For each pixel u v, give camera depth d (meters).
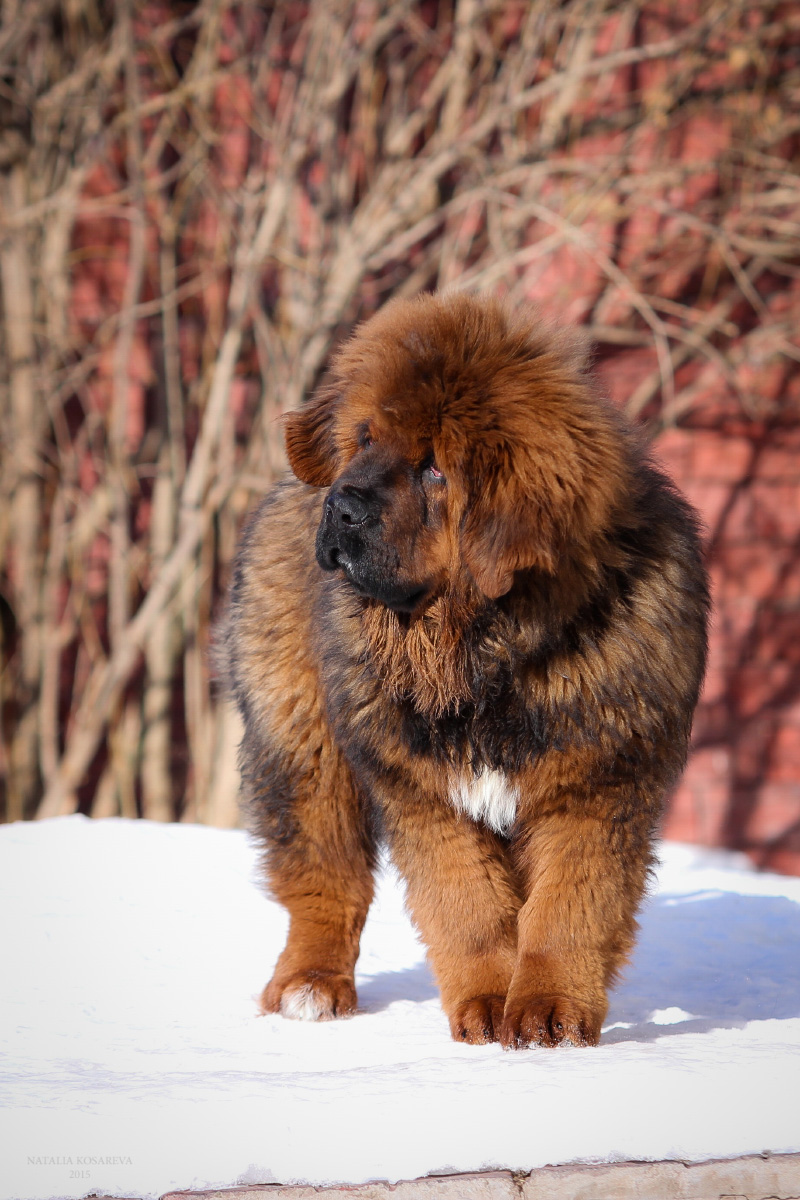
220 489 12.12
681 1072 3.05
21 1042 3.84
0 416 12.84
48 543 13.20
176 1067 3.48
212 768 12.23
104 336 12.91
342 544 3.69
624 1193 2.58
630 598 3.76
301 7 13.16
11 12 12.88
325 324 11.78
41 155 12.97
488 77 12.82
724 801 12.78
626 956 3.89
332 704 4.13
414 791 3.98
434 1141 2.68
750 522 13.05
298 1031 4.01
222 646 5.45
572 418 3.66
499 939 3.97
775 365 13.11
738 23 12.94
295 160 11.82
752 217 12.27
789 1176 2.58
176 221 13.02
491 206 12.10
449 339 3.81
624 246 13.05
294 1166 2.62
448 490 3.76
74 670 13.27
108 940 5.24
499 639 3.77
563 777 3.74
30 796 13.00
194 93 12.36
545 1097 2.89
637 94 12.93
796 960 4.98
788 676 12.94
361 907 4.62
